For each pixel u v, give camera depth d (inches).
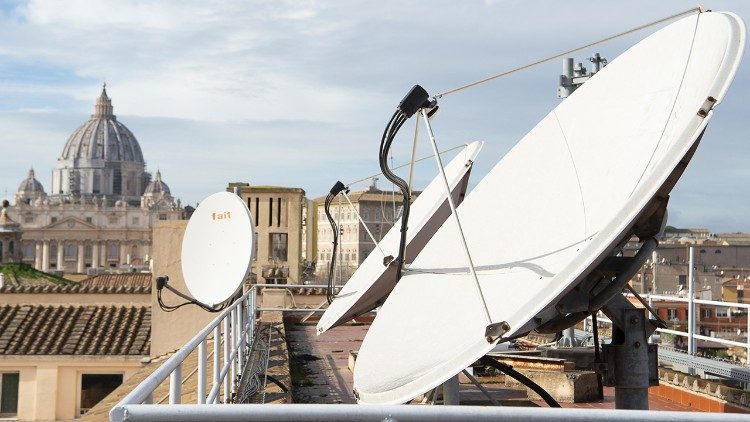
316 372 408.5
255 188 976.3
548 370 312.8
